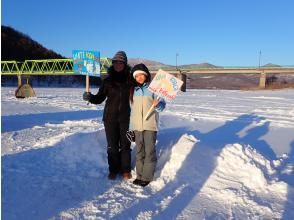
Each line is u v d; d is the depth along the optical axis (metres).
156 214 3.85
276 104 22.53
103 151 5.89
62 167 5.39
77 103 19.94
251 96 34.28
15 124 10.03
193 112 15.62
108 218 3.70
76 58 6.57
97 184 4.76
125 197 4.32
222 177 4.97
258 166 5.37
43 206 3.95
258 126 11.57
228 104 21.72
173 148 5.47
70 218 3.68
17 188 4.43
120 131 5.01
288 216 3.93
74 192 4.42
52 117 12.50
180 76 71.88
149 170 4.73
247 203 4.25
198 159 5.32
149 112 4.69
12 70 63.16
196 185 4.76
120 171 5.18
